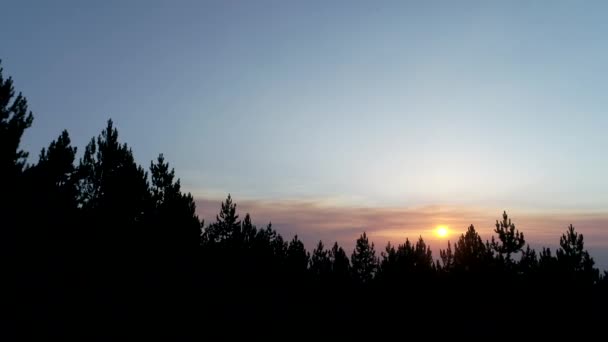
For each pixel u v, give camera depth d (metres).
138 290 31.11
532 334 38.75
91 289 27.30
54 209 27.09
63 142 29.36
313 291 55.41
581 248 39.69
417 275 50.53
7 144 23.70
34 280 24.02
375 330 48.16
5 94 23.88
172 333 31.77
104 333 25.67
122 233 31.44
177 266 35.25
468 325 41.53
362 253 61.81
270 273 51.81
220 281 40.50
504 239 42.53
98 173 31.75
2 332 20.81
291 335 45.44
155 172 37.12
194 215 39.78
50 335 22.39
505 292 41.38
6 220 23.75
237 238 48.34
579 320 37.81
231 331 38.31
